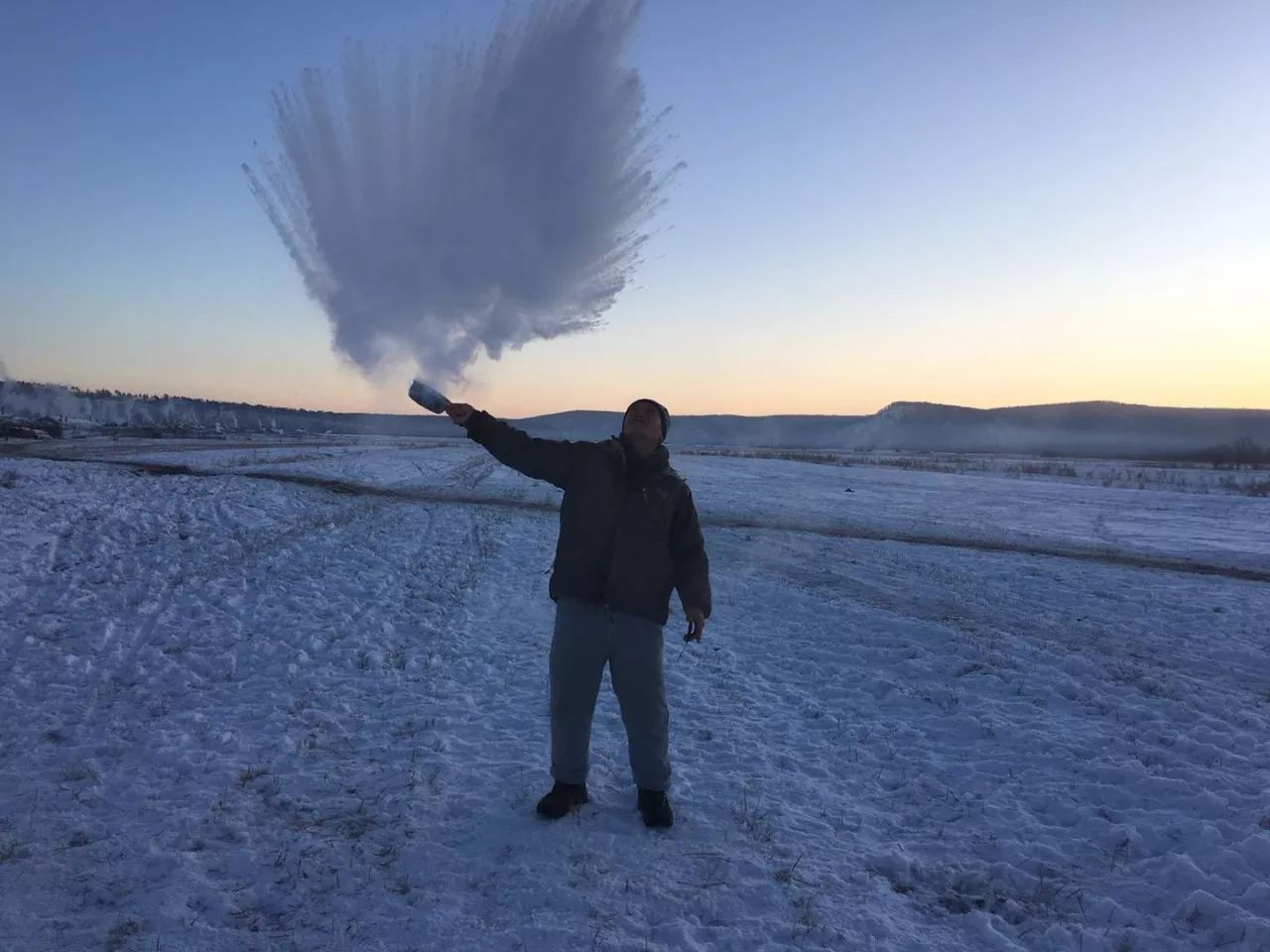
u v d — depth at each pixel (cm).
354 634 796
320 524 1423
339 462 2617
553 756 419
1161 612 1065
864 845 412
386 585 1005
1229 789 491
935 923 345
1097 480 3912
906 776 512
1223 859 397
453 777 468
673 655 778
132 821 401
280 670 673
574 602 411
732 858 385
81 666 663
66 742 510
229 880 352
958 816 455
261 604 888
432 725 560
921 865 394
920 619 946
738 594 1071
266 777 461
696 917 338
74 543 1119
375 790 448
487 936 316
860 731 591
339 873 360
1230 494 3231
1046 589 1191
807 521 1881
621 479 414
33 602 845
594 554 407
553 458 413
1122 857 411
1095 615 1030
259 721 556
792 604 1012
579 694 413
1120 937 336
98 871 354
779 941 321
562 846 387
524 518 1644
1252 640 927
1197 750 560
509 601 970
